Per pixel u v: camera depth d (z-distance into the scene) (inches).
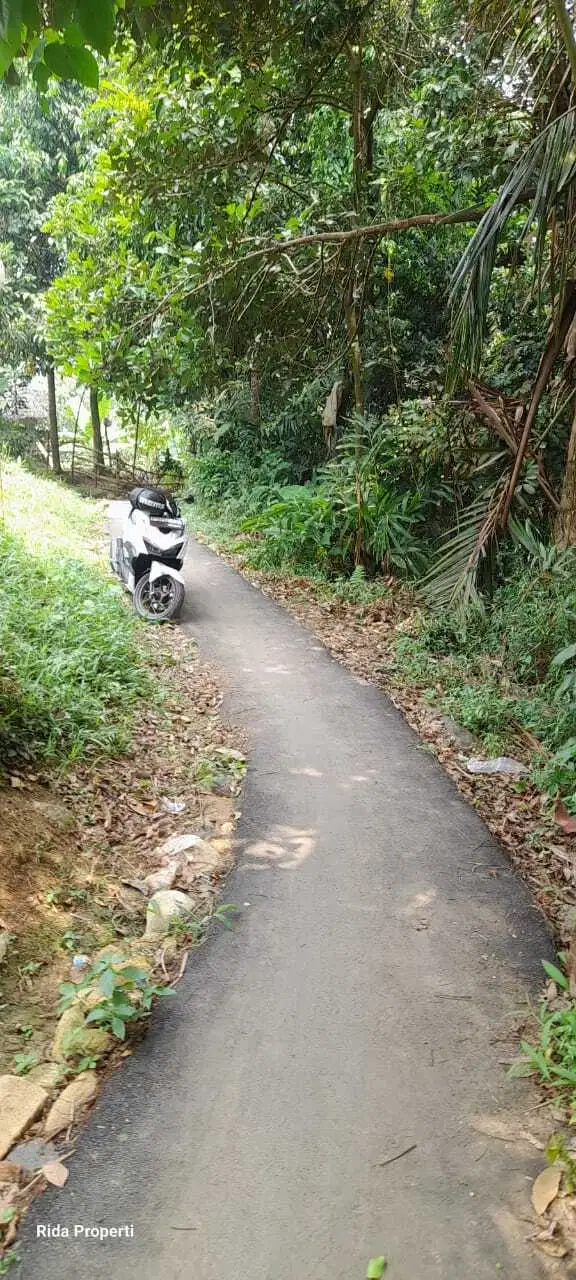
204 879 179.3
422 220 362.3
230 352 409.1
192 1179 108.0
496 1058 131.0
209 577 452.8
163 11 206.7
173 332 382.6
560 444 378.0
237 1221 102.3
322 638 359.3
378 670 322.0
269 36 267.7
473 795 227.0
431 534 456.8
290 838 197.0
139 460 970.1
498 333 460.1
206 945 157.1
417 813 211.8
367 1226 102.0
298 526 464.1
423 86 358.6
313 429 593.3
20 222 743.7
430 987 147.2
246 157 339.6
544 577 316.2
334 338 445.7
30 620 270.8
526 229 272.4
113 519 412.2
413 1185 107.9
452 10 331.9
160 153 336.5
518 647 305.1
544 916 171.0
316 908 169.5
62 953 150.9
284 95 343.0
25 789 189.5
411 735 262.2
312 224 395.9
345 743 252.5
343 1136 115.3
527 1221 103.3
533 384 372.2
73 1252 97.9
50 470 853.8
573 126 259.0
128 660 283.0
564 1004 142.2
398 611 392.5
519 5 279.1
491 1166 111.1
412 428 401.7
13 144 722.2
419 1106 121.0
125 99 340.8
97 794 203.8
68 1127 116.0
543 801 219.9
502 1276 96.4
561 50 275.9
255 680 302.5
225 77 305.7
